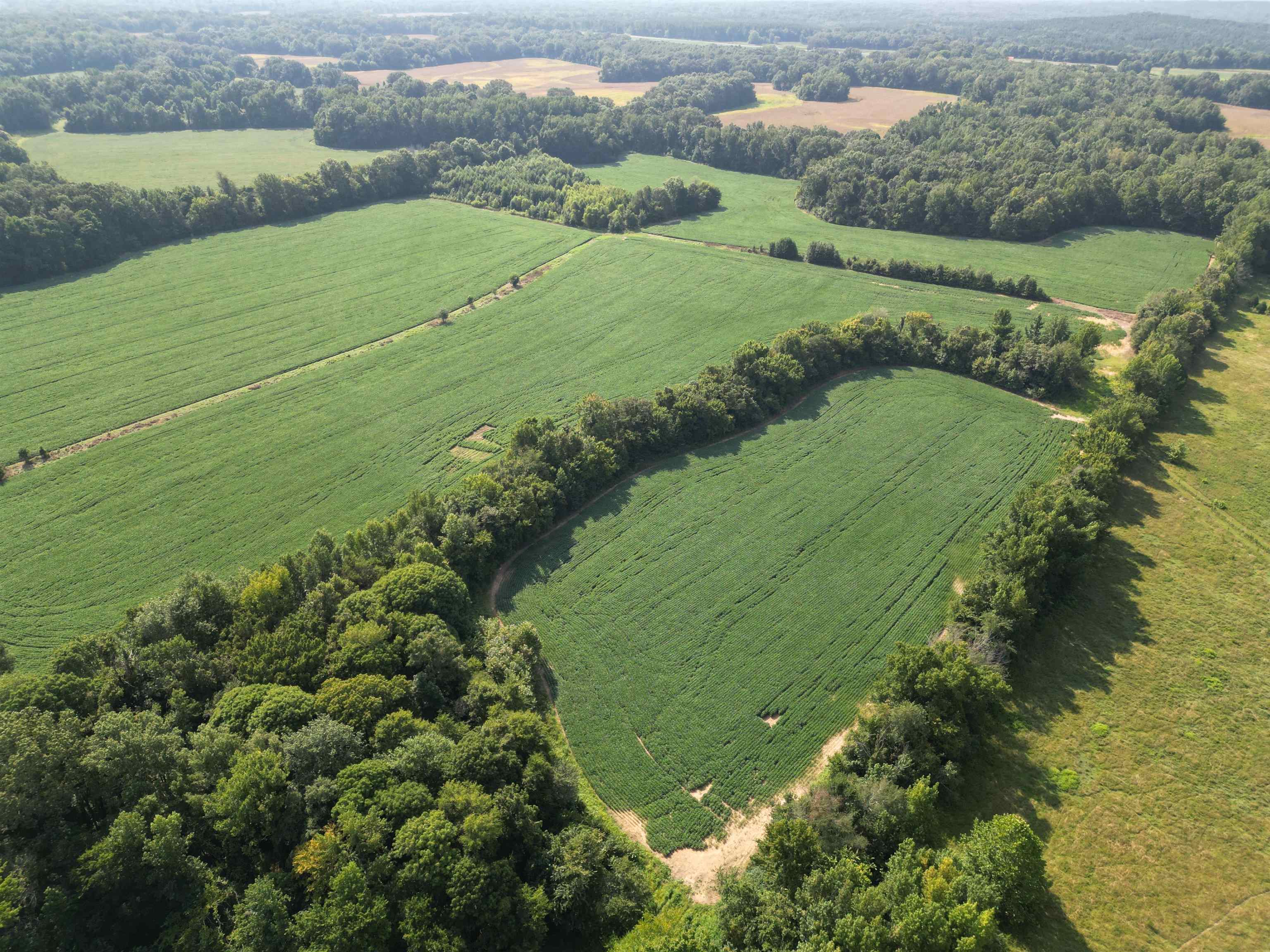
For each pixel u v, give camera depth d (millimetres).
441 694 67438
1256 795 65375
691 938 52656
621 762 68812
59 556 89438
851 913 50312
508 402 121938
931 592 87188
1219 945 54438
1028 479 105688
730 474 107125
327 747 57375
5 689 59594
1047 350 124750
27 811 50906
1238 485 104250
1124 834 62125
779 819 61562
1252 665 77812
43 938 47219
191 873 51656
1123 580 88625
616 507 100500
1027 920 55188
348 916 48344
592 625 82625
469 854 52875
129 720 57094
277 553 91250
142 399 118438
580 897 55250
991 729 70625
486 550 86750
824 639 81062
